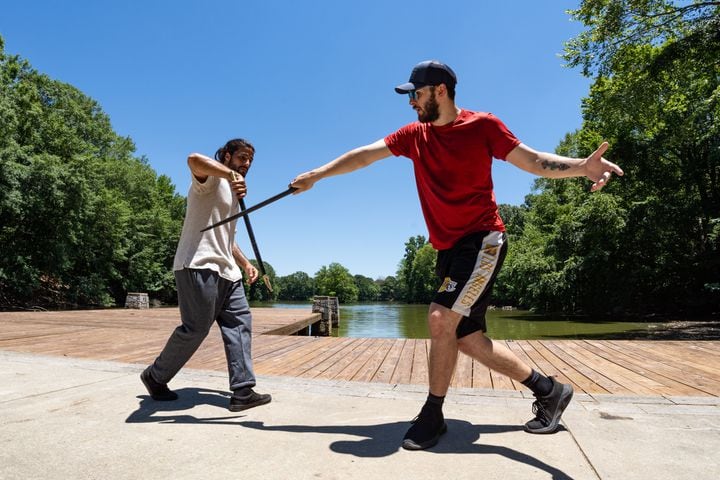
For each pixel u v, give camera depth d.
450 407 2.48
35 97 25.86
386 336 16.09
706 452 1.80
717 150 17.30
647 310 24.08
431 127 2.04
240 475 1.57
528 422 2.08
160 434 2.01
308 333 13.59
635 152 19.52
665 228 19.44
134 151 40.19
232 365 2.46
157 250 37.31
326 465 1.67
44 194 23.08
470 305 1.96
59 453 1.77
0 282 24.31
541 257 24.38
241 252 2.85
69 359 3.90
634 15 13.03
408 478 1.55
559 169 1.83
